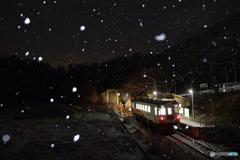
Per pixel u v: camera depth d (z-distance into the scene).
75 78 56.84
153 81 37.94
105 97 46.97
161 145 10.45
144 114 20.19
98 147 9.62
